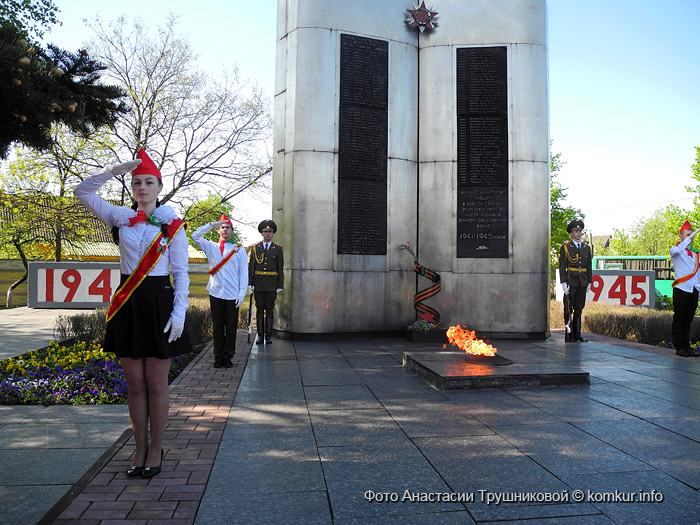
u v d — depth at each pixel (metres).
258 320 9.11
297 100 9.73
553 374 5.80
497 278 10.10
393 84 10.27
